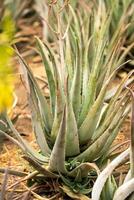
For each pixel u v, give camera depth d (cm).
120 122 332
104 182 289
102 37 372
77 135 331
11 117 438
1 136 393
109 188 305
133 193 299
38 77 466
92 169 339
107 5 537
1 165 381
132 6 544
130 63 519
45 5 579
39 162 344
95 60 344
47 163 344
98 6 500
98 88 362
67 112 320
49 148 348
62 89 334
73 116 322
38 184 348
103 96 326
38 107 334
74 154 341
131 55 520
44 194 345
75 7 546
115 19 522
